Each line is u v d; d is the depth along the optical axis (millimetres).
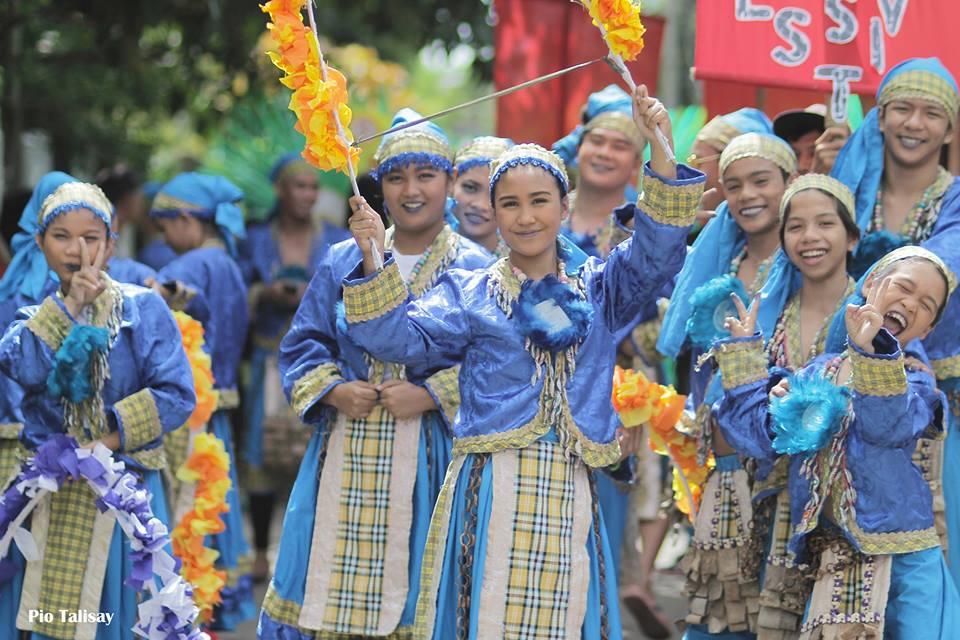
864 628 9633
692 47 20031
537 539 9312
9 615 10938
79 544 10836
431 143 11203
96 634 10906
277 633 11062
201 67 24609
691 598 11188
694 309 11383
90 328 10703
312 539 10984
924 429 9680
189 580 12844
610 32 9383
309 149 9422
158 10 21266
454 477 9570
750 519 10797
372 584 10828
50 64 24344
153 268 18391
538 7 17797
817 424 9602
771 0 12383
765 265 11461
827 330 10664
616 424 9609
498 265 9742
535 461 9367
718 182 13383
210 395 13562
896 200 11734
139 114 27969
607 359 9602
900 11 12516
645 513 14734
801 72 12414
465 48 23125
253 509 17609
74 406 10969
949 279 10000
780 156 11664
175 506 13219
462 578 9375
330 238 18266
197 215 16078
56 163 26234
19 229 16547
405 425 10898
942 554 10445
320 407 11078
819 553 10023
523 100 17828
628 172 14297
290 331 11344
